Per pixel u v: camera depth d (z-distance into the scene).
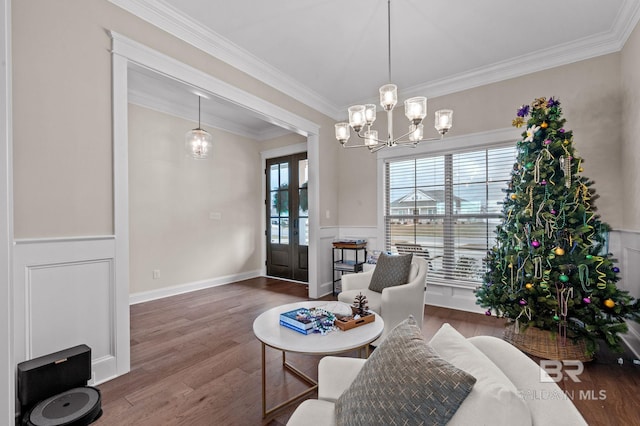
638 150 2.29
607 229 2.32
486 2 2.26
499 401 0.64
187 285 4.42
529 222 2.34
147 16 2.26
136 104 3.91
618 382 1.92
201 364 2.23
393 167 4.10
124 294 2.10
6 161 1.10
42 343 1.76
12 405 1.09
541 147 2.37
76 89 1.90
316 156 4.09
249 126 5.29
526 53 2.96
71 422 1.47
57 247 1.81
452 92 3.54
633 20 2.32
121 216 2.09
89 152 1.96
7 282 1.09
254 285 4.84
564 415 0.64
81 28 1.93
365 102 4.18
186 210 4.45
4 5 1.13
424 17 2.43
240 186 5.27
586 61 2.79
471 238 3.46
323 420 0.97
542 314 2.25
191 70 2.53
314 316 1.83
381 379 0.85
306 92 3.79
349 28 2.58
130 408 1.71
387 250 4.09
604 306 2.06
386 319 2.35
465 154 3.53
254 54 2.98
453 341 1.02
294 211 5.24
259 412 1.68
